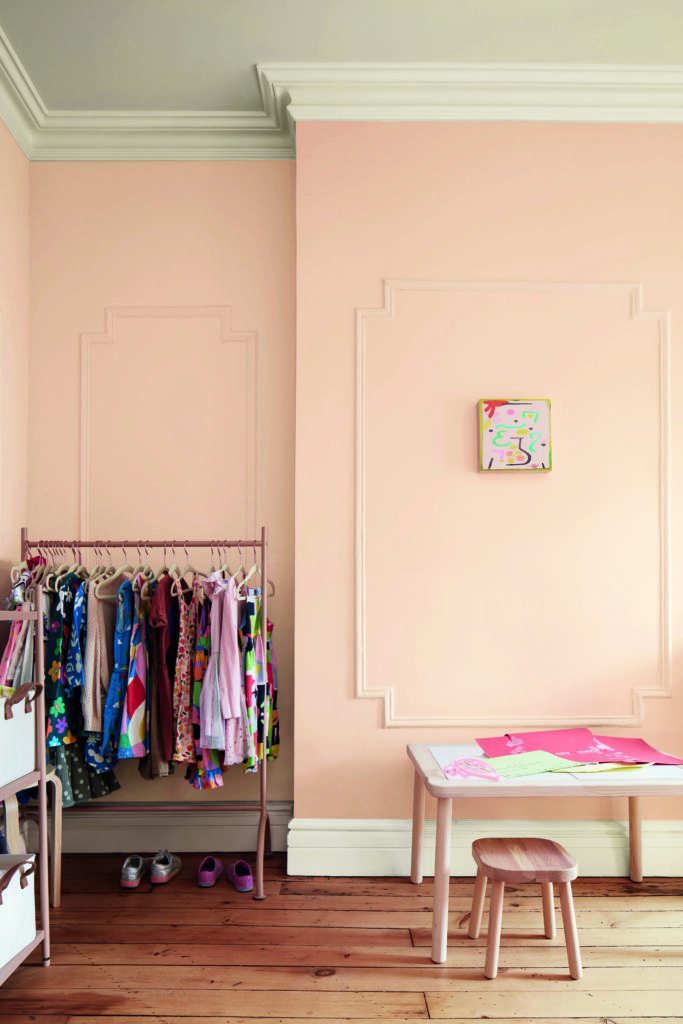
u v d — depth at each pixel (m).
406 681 2.76
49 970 2.06
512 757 2.41
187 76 2.78
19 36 2.54
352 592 2.78
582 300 2.84
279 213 3.05
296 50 2.64
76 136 3.04
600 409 2.83
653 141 2.87
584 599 2.80
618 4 2.40
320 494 2.79
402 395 2.81
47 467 3.02
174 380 3.04
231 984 2.00
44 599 2.56
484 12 2.44
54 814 2.46
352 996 1.94
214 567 2.69
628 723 2.77
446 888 2.12
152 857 2.85
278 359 3.04
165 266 3.06
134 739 2.50
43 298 3.04
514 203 2.85
